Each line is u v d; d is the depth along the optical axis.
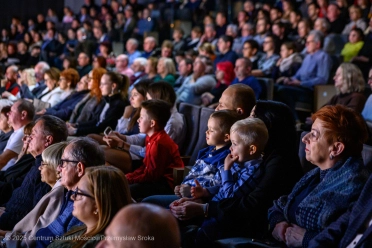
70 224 2.71
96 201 2.27
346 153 2.47
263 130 2.88
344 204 2.34
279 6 10.28
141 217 1.62
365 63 7.03
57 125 3.59
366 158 2.69
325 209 2.37
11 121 4.51
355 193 2.34
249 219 2.85
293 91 6.44
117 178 2.30
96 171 2.31
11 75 7.92
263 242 2.65
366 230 2.17
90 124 5.54
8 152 4.45
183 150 4.41
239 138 2.89
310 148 2.51
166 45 8.45
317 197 2.41
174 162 3.87
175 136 4.35
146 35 10.87
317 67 6.89
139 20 11.47
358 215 2.22
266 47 7.65
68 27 13.16
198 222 3.01
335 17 8.62
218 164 3.21
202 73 6.63
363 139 2.48
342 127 2.45
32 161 3.90
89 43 10.57
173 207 2.96
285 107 2.98
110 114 5.45
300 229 2.46
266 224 2.88
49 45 11.88
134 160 4.15
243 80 6.08
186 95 6.49
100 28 11.62
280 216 2.65
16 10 14.91
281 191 2.84
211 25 9.63
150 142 3.87
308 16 9.44
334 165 2.47
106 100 5.54
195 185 3.18
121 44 10.88
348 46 7.50
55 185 3.07
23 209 3.34
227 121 3.22
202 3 11.36
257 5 10.53
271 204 2.83
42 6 15.04
